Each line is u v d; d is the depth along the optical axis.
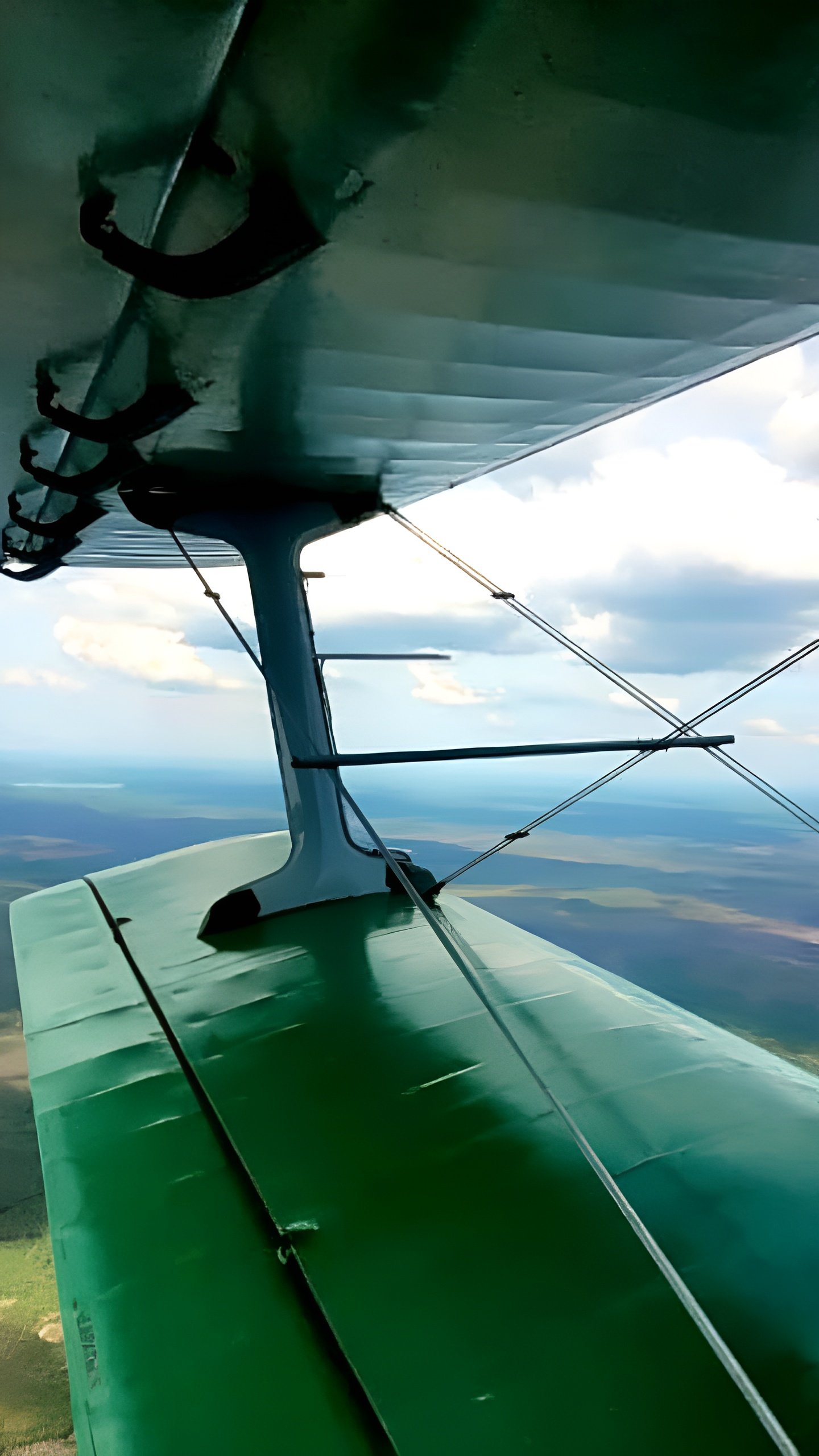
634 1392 1.07
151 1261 1.47
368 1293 1.32
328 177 1.11
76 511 3.78
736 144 1.04
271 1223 1.53
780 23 0.81
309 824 3.62
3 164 1.07
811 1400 1.03
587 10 0.79
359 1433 1.06
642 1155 1.61
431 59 0.86
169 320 1.65
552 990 2.53
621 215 1.23
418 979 2.68
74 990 3.10
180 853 5.45
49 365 1.92
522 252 1.35
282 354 1.84
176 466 3.12
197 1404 1.13
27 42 0.84
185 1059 2.31
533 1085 1.92
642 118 0.98
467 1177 1.59
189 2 0.77
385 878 3.64
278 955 3.04
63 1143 1.97
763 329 1.78
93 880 5.06
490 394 2.19
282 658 3.62
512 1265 1.35
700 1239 1.36
